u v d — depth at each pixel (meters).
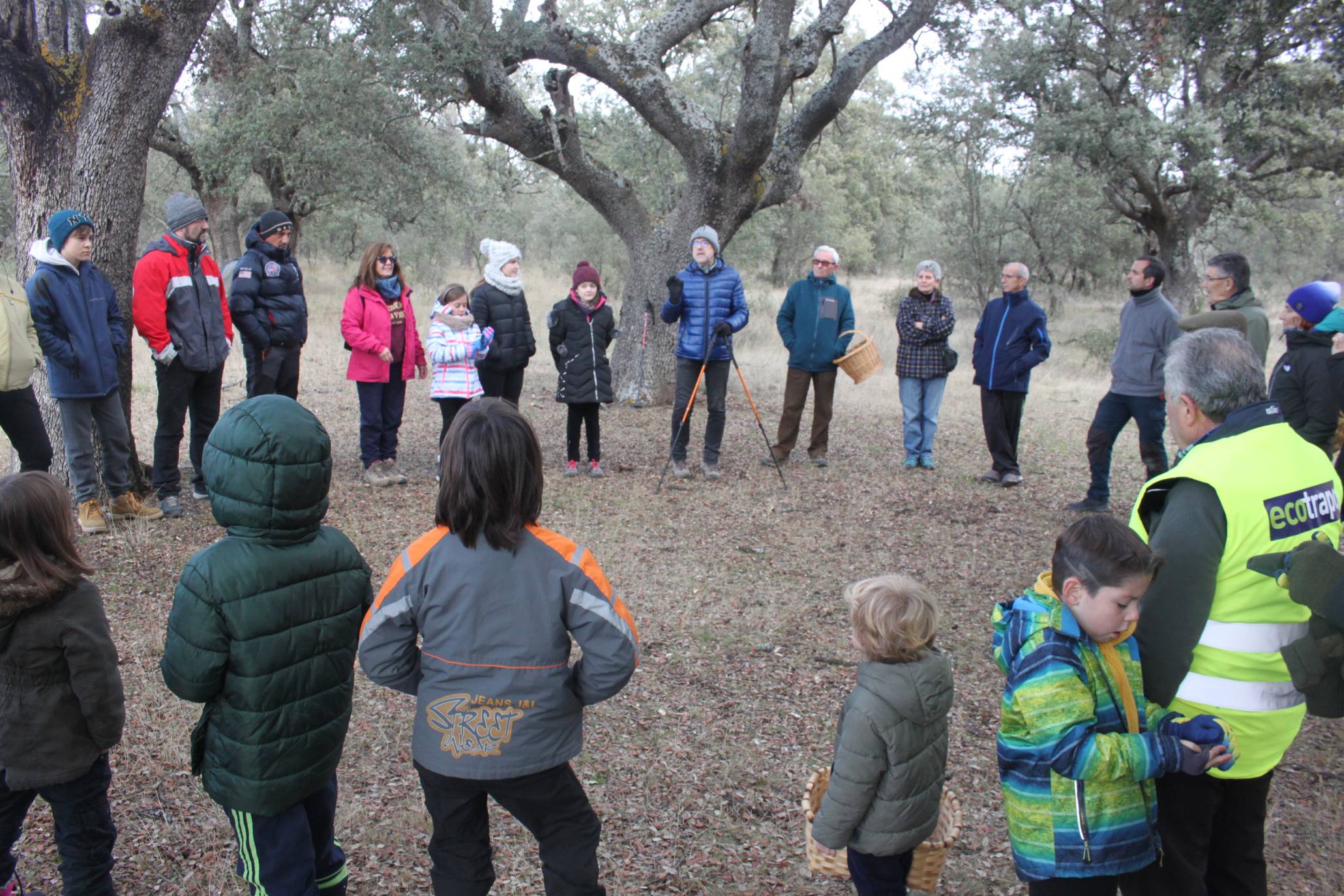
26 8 5.61
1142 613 2.22
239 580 2.26
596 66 10.14
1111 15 16.19
